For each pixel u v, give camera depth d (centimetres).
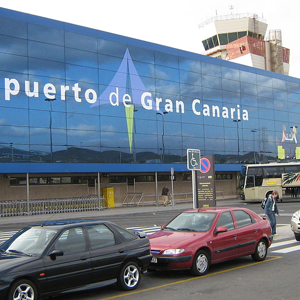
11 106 3052
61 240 755
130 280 834
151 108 3891
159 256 916
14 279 659
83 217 2770
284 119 5234
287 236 1592
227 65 4644
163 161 3919
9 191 3131
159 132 3925
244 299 744
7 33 3086
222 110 4525
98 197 3347
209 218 1030
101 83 3562
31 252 733
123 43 3747
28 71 3158
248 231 1072
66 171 3266
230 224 1048
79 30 3469
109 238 824
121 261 816
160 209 3331
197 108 4284
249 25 9150
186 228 1025
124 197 3803
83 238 784
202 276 941
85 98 3450
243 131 4725
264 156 4912
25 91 3128
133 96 3772
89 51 3512
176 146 4044
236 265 1066
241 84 4775
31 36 3200
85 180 3556
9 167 2989
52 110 3253
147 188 3988
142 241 873
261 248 1112
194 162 1733
